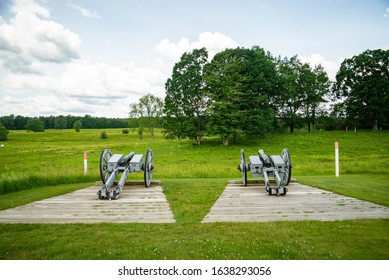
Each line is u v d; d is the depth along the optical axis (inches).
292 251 190.5
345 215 268.7
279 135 2230.6
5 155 1775.3
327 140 1955.0
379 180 480.1
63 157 1608.0
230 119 1845.5
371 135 2106.3
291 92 2415.1
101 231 232.1
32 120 5477.4
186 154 1571.1
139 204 328.5
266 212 284.8
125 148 1999.3
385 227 230.8
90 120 6963.6
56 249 198.2
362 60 2412.6
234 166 853.2
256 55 2031.3
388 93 2311.8
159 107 2719.0
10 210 303.0
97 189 429.7
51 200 352.8
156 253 190.9
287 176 430.6
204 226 240.7
